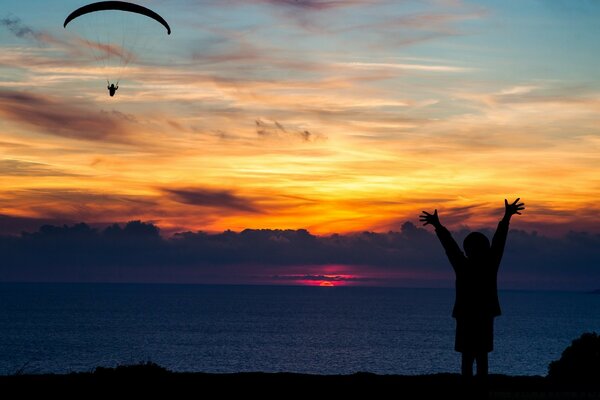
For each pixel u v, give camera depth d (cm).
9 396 1565
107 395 1577
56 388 1658
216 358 13588
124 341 17175
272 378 1812
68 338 17900
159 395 1583
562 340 18850
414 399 1541
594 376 2539
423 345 17000
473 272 1259
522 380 1927
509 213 1262
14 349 14862
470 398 1241
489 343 1250
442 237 1277
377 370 11606
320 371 11525
